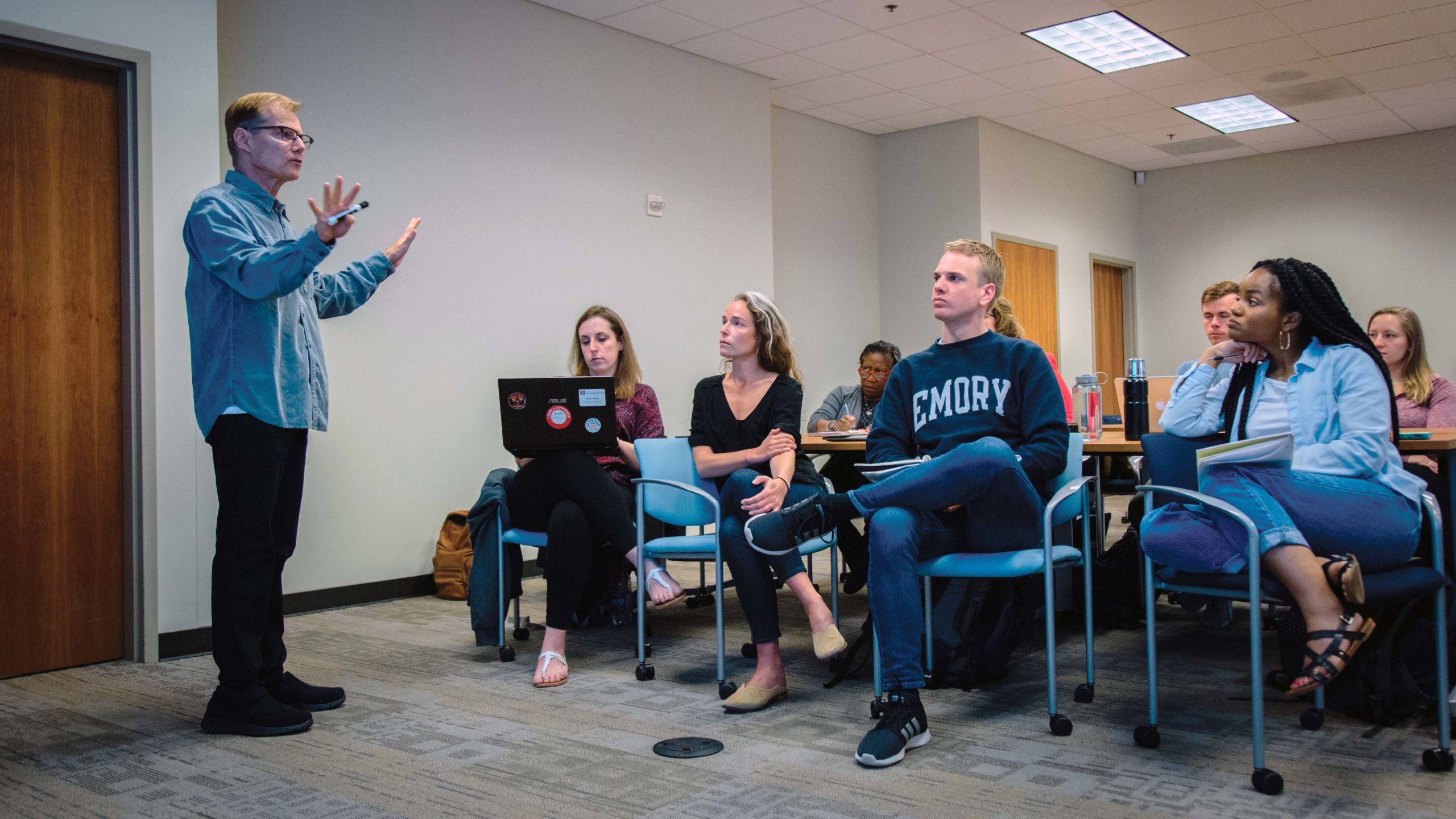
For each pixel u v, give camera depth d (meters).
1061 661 2.92
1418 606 2.25
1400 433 2.56
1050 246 8.36
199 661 3.19
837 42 5.74
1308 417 2.16
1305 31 5.78
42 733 2.38
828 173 7.54
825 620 2.52
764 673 2.50
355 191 2.17
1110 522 6.41
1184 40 5.91
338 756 2.15
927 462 2.22
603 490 2.87
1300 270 2.20
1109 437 3.52
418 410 4.45
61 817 1.84
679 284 5.73
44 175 3.07
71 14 3.06
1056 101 7.11
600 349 3.39
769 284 6.37
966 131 7.56
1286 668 2.55
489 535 3.12
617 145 5.38
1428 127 8.09
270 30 3.99
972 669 2.61
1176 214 9.52
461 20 4.65
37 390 3.04
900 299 7.91
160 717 2.51
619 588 3.60
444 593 4.37
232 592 2.32
